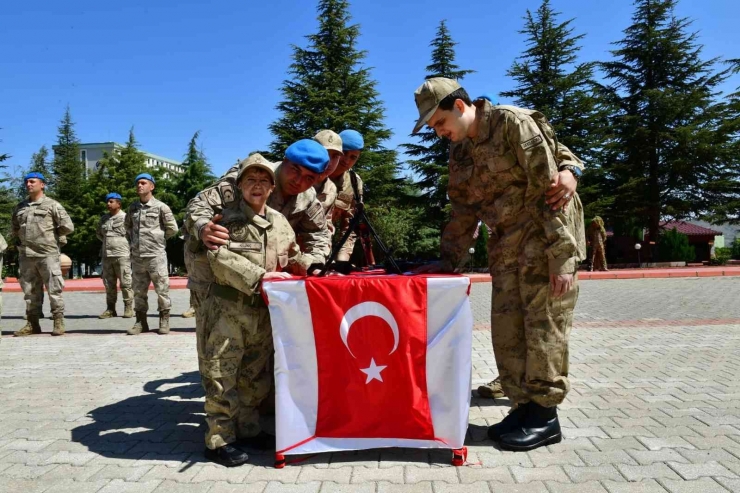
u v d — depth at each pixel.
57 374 5.71
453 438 3.13
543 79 33.16
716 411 4.07
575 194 3.60
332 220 5.39
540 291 3.42
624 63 33.47
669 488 2.81
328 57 31.36
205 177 36.12
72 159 46.56
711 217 31.09
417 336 3.15
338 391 3.20
